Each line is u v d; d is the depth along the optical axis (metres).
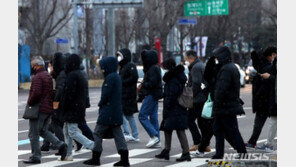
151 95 36.31
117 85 29.53
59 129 33.84
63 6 132.38
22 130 45.84
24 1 115.31
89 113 60.06
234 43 183.00
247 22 180.12
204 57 151.25
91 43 129.12
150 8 120.62
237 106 29.05
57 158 32.50
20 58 100.88
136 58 140.38
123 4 81.69
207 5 114.25
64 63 32.81
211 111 32.09
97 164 29.98
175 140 39.25
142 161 31.31
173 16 111.88
